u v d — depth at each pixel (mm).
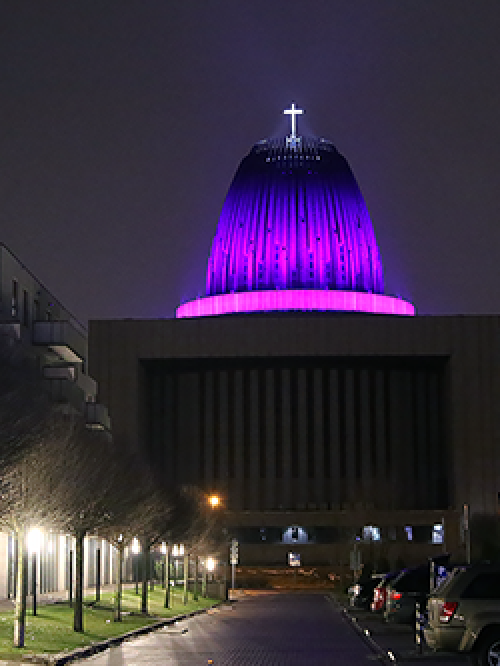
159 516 142625
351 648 81625
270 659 72375
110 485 118750
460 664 66562
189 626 114062
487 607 57906
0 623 90500
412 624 96625
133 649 82188
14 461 78938
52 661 68125
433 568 85500
